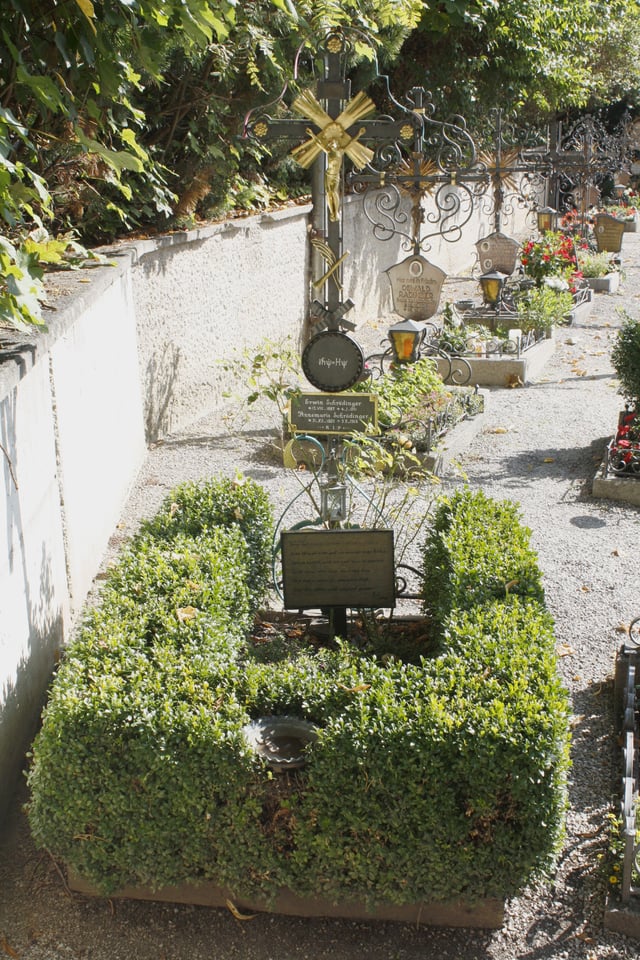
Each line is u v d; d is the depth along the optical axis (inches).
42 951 151.3
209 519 224.2
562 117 1131.9
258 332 488.7
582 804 181.5
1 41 191.0
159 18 187.3
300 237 532.4
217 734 148.3
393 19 472.4
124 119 299.4
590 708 209.3
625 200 1240.8
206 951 151.3
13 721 179.9
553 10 701.3
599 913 157.8
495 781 144.1
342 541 202.1
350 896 150.5
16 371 170.1
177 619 177.5
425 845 145.6
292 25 367.6
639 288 763.4
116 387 316.2
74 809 149.7
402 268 434.3
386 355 417.4
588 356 547.2
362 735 145.9
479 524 215.2
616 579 267.0
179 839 150.9
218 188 454.6
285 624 225.9
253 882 153.3
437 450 354.9
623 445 340.8
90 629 175.2
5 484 176.1
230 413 437.1
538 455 376.5
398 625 224.4
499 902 153.8
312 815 148.6
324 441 364.5
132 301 352.5
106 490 289.1
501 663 161.5
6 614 176.1
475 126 725.3
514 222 1099.9
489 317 557.3
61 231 350.9
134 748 148.0
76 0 175.5
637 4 972.6
